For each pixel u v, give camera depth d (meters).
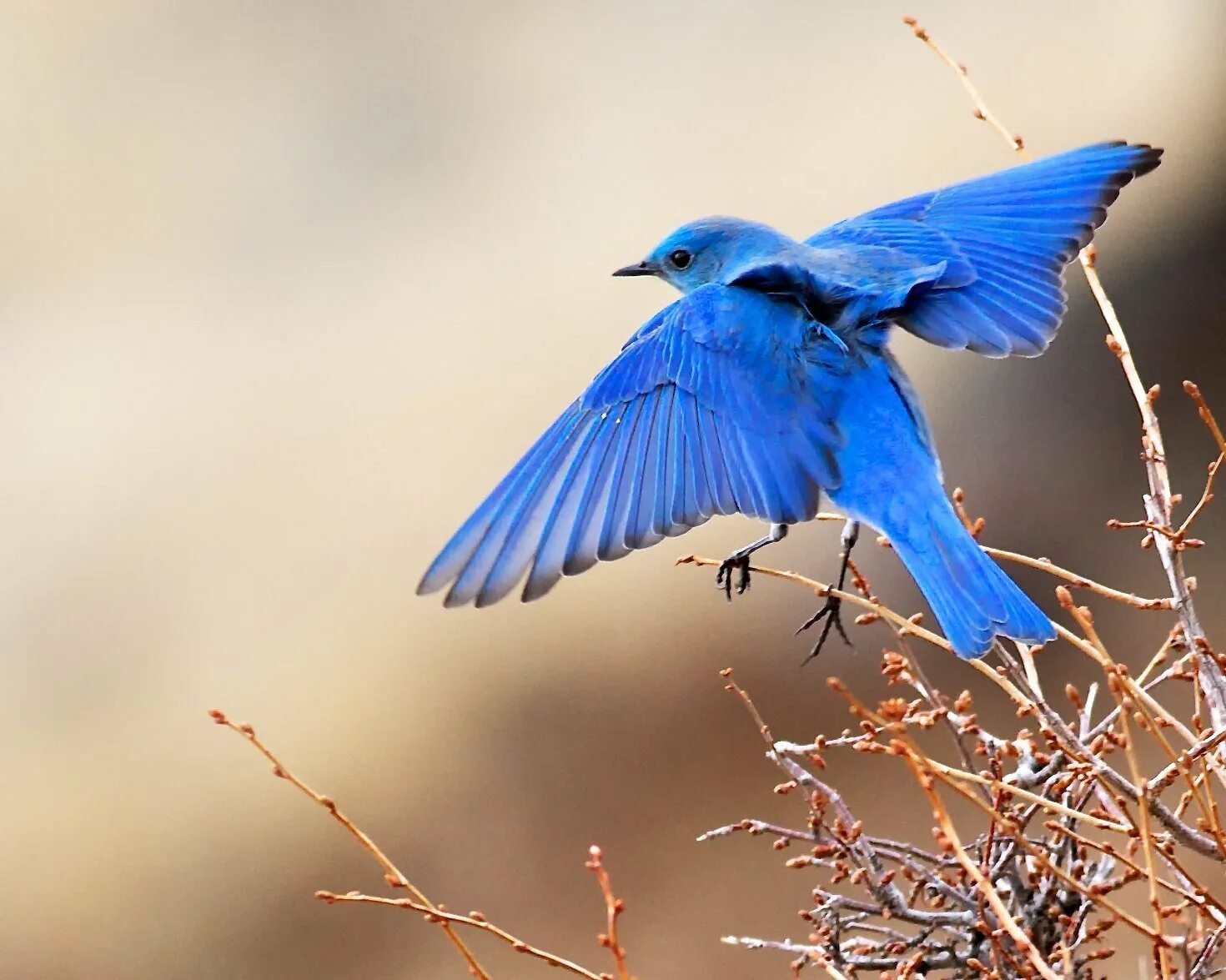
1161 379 16.67
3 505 16.14
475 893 15.28
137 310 16.94
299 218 17.17
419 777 15.51
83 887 15.01
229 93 17.70
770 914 14.84
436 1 17.83
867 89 16.84
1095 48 16.58
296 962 14.98
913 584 15.51
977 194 8.45
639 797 15.53
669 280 9.20
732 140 16.86
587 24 17.64
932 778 6.14
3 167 17.50
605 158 16.98
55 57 17.88
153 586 15.77
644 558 16.03
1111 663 6.15
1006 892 6.81
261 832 15.32
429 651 15.76
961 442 16.61
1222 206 16.47
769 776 15.53
